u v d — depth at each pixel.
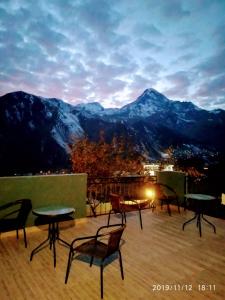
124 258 4.01
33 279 3.29
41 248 4.34
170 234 5.25
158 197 6.59
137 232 5.34
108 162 27.41
